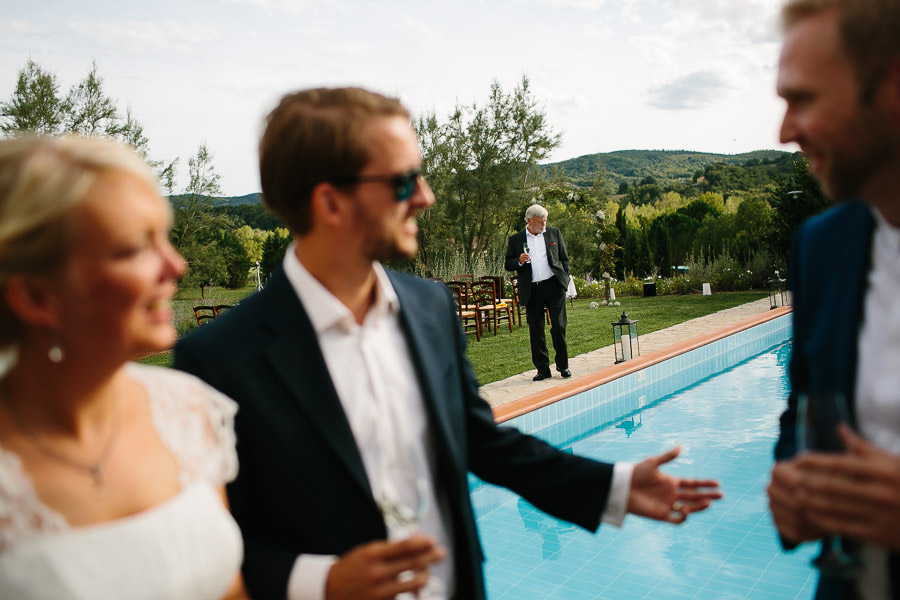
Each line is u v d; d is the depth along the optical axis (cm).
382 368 125
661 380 760
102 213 77
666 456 143
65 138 82
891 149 90
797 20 94
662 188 7131
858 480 84
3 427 80
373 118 115
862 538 84
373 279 130
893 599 96
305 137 113
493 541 389
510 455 146
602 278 2250
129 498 88
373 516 116
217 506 99
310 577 106
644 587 323
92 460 85
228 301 1588
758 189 6406
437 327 137
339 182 114
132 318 81
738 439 539
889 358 103
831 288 113
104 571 81
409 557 103
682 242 2422
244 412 115
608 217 2541
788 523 96
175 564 87
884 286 106
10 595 76
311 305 122
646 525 394
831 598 111
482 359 878
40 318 77
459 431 133
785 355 892
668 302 1609
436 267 1692
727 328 980
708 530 379
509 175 1858
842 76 89
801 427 96
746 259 1933
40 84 1282
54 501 81
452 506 127
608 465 144
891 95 86
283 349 119
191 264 1562
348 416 121
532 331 724
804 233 124
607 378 663
